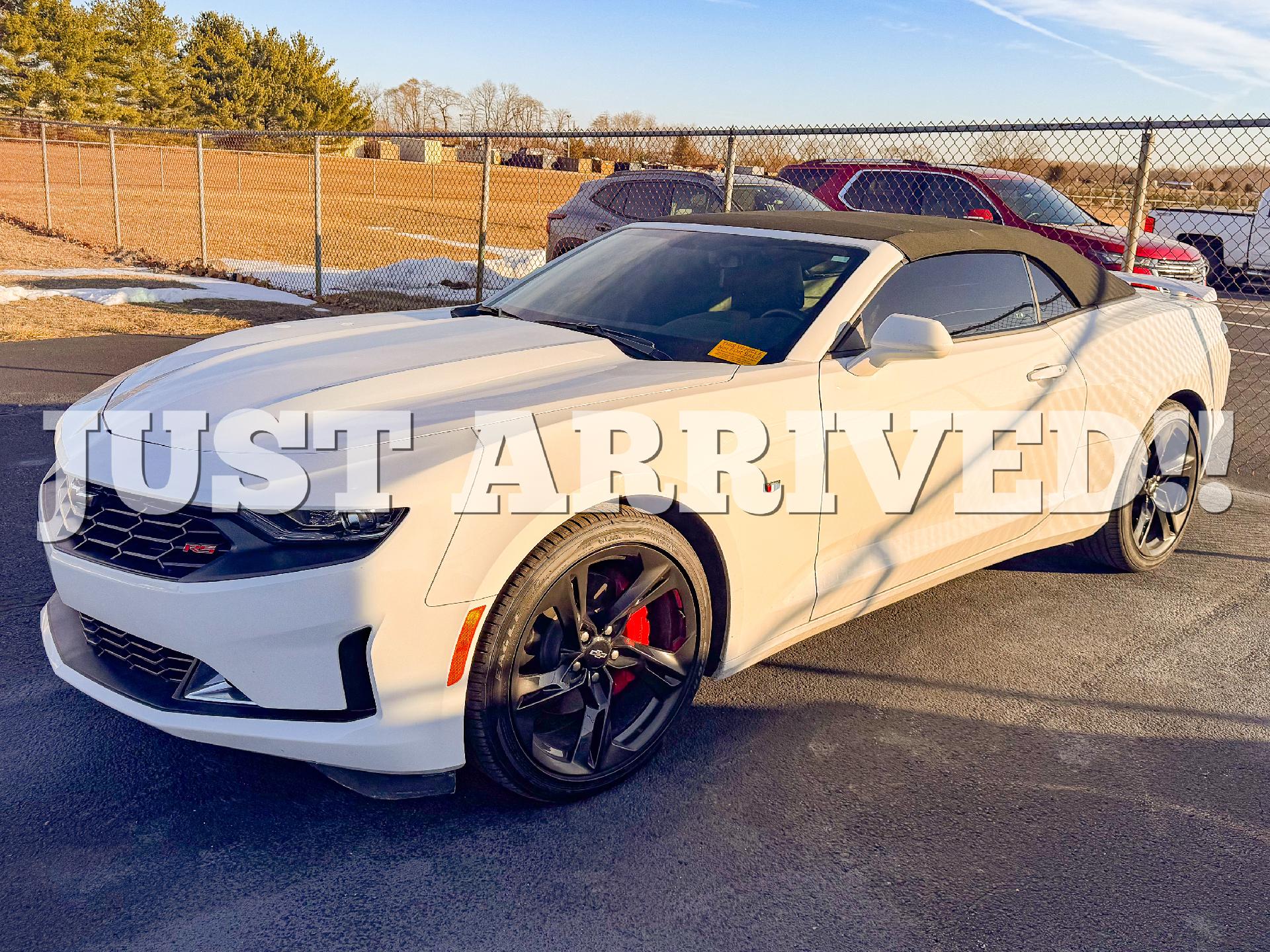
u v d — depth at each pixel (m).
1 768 2.75
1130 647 3.89
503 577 2.41
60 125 17.52
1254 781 3.00
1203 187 8.76
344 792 2.74
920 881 2.47
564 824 2.64
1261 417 8.26
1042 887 2.47
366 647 2.33
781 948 2.22
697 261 3.71
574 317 3.61
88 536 2.58
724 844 2.58
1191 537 5.23
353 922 2.24
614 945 2.21
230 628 2.30
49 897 2.27
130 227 19.78
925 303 3.55
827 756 3.03
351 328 3.52
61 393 6.93
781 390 3.01
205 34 63.19
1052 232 9.83
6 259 14.19
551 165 41.78
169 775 2.76
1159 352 4.37
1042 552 4.95
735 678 3.50
